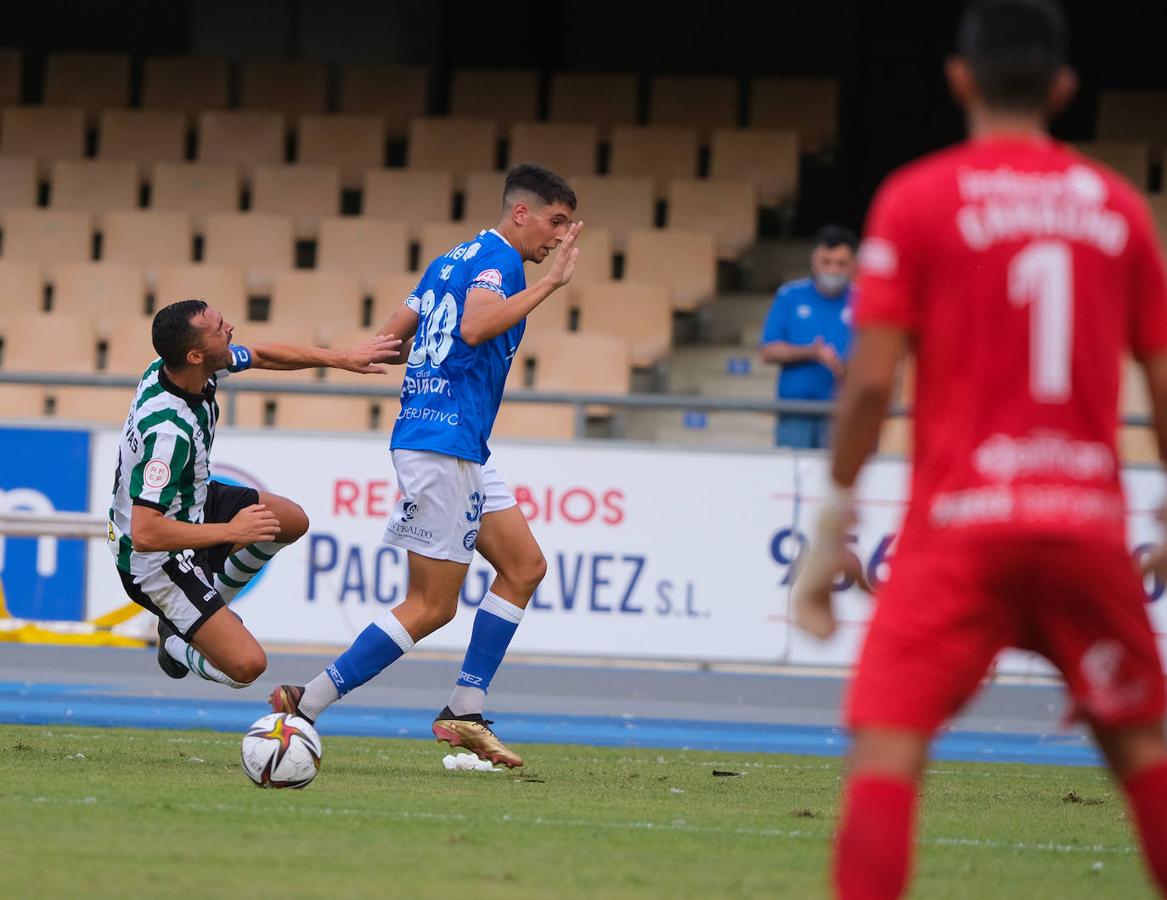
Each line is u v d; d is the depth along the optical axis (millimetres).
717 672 34094
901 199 10219
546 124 55688
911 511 10211
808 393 35531
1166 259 49531
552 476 34562
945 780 22797
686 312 50812
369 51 61312
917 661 9969
